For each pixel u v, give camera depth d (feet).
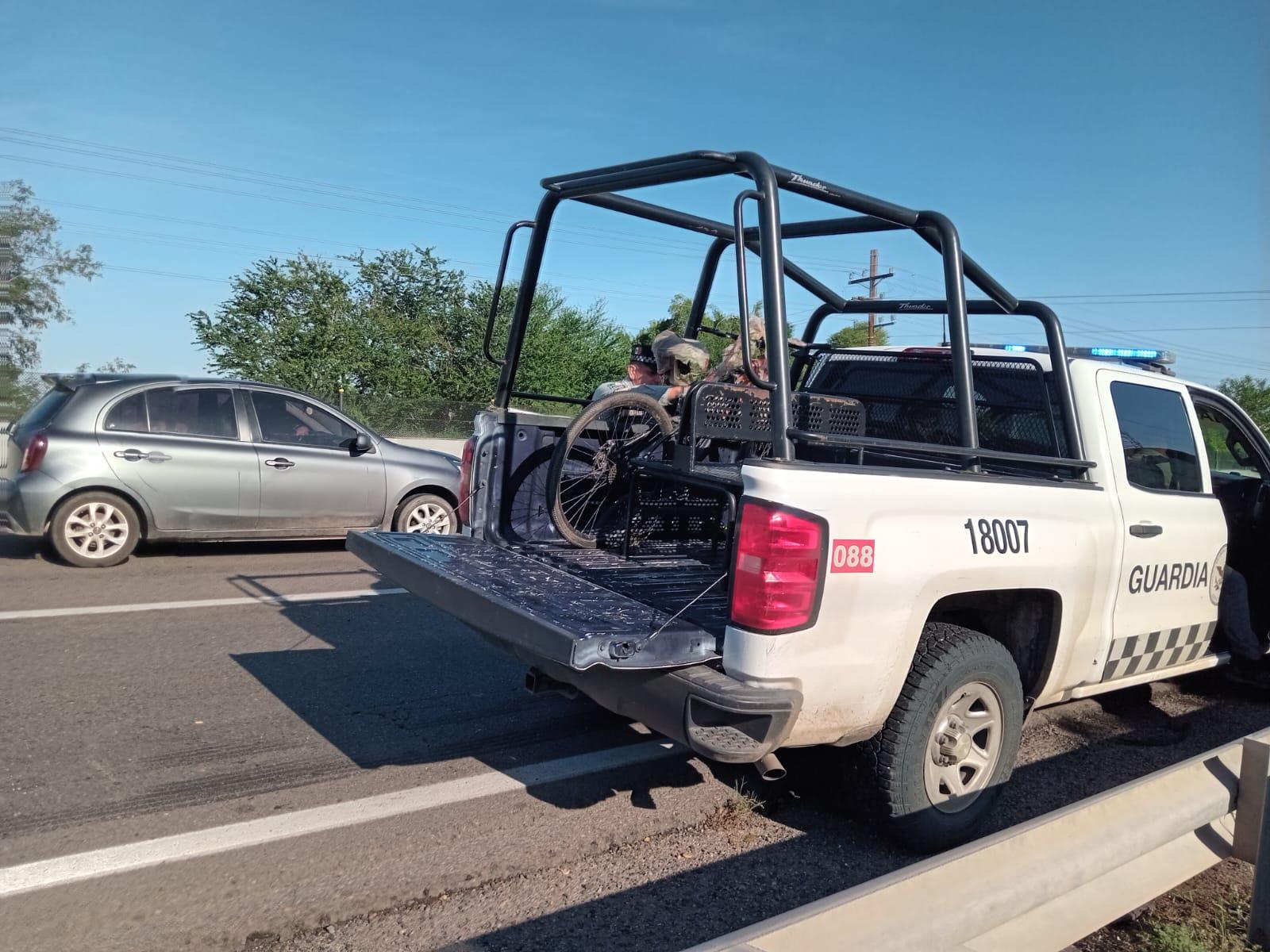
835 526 10.99
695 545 17.31
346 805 13.80
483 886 11.82
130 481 28.84
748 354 11.38
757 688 10.71
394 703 18.17
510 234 16.33
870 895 7.24
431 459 34.09
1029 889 8.21
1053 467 15.37
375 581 28.81
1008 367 16.42
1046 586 13.46
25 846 12.25
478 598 12.16
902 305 17.87
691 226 17.40
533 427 16.65
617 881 12.06
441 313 141.90
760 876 12.29
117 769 14.67
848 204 12.82
